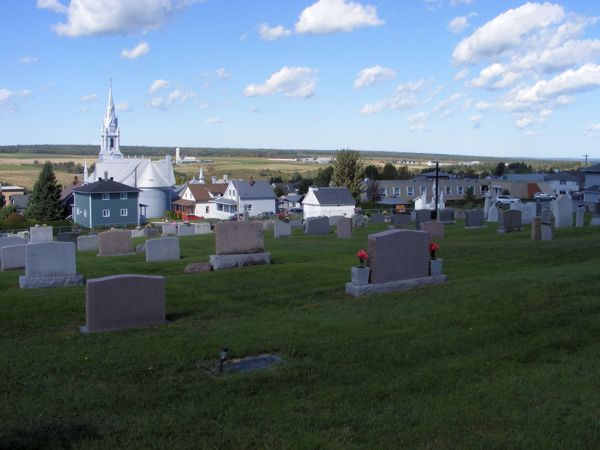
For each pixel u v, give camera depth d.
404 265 17.39
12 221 71.19
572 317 13.44
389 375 10.66
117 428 8.59
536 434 8.11
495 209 45.06
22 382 10.55
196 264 22.28
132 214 81.69
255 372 10.95
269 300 17.14
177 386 10.32
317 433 8.35
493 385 9.93
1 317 15.30
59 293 17.86
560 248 23.55
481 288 16.33
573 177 109.56
